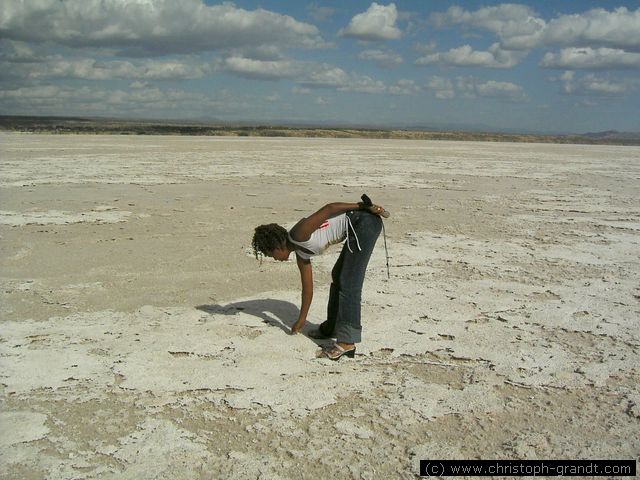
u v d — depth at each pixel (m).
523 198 15.01
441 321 5.93
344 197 14.32
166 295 6.68
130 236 9.71
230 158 26.20
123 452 3.65
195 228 10.41
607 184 18.62
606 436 3.89
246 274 7.57
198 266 7.92
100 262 8.08
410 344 5.35
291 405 4.24
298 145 40.03
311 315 6.07
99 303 6.38
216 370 4.78
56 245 9.02
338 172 20.58
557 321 5.98
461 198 14.79
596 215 12.54
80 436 3.82
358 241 4.87
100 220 11.02
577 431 3.95
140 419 4.04
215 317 5.97
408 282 7.24
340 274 5.09
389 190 16.03
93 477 3.41
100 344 5.27
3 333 5.49
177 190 15.19
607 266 8.16
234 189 15.52
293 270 7.82
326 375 4.73
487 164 26.17
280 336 5.50
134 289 6.89
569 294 6.84
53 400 4.28
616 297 6.76
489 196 15.27
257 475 3.44
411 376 4.74
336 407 4.23
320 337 5.45
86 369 4.77
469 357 5.09
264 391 4.45
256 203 13.17
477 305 6.42
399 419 4.07
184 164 22.67
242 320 5.89
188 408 4.19
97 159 24.41
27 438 3.79
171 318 5.94
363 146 41.16
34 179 17.14
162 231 10.12
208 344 5.29
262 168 21.59
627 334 5.65
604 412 4.20
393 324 5.82
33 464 3.52
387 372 4.81
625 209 13.39
